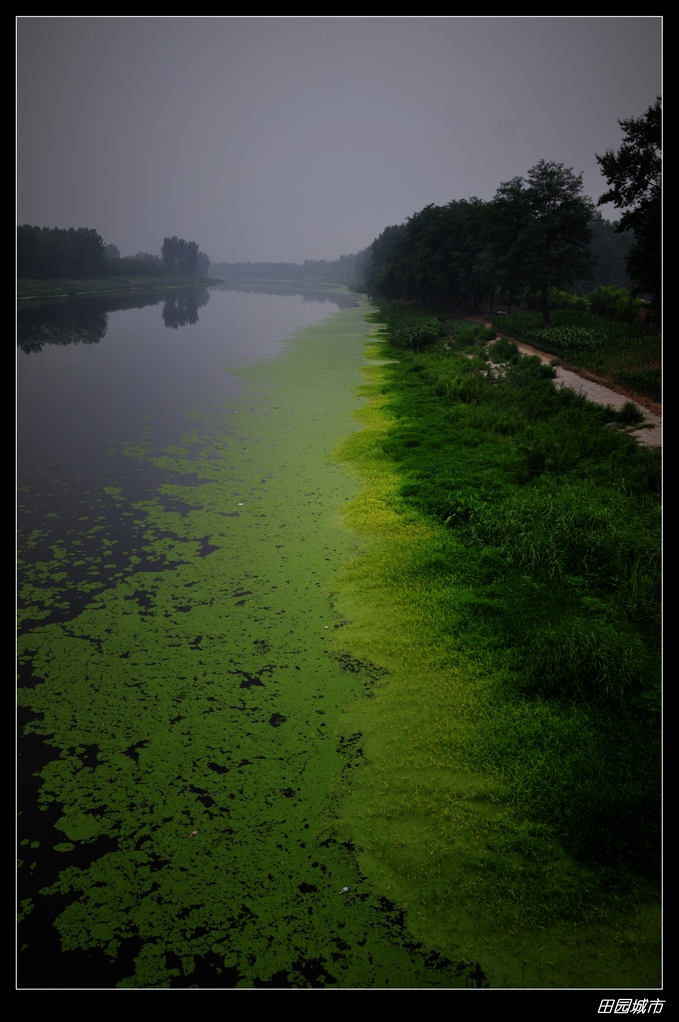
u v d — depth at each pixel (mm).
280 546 10234
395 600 8500
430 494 11977
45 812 5406
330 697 6770
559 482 12125
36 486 12992
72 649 7609
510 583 8766
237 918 4586
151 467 14109
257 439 16188
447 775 5688
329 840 5156
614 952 4309
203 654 7512
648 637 7418
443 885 4750
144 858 5020
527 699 6574
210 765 5906
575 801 5250
